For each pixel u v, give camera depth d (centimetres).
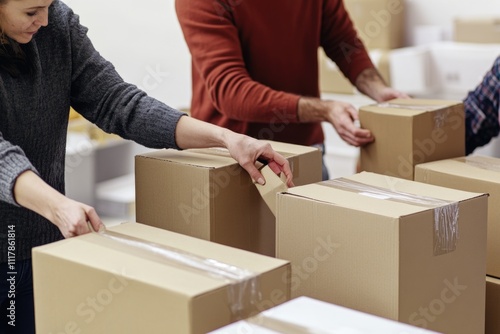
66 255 146
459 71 418
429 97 431
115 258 145
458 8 455
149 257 146
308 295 164
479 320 169
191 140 185
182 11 244
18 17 160
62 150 194
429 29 456
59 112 188
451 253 159
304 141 259
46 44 182
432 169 198
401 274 149
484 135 243
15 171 154
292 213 164
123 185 452
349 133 221
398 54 423
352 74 266
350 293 157
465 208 161
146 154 189
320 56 437
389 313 151
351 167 441
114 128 192
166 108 188
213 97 243
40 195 153
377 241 150
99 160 458
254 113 236
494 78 234
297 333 128
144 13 452
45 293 150
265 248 190
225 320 134
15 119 178
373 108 221
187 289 131
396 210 152
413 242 150
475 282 166
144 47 458
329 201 159
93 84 190
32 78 179
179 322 130
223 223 177
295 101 234
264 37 245
